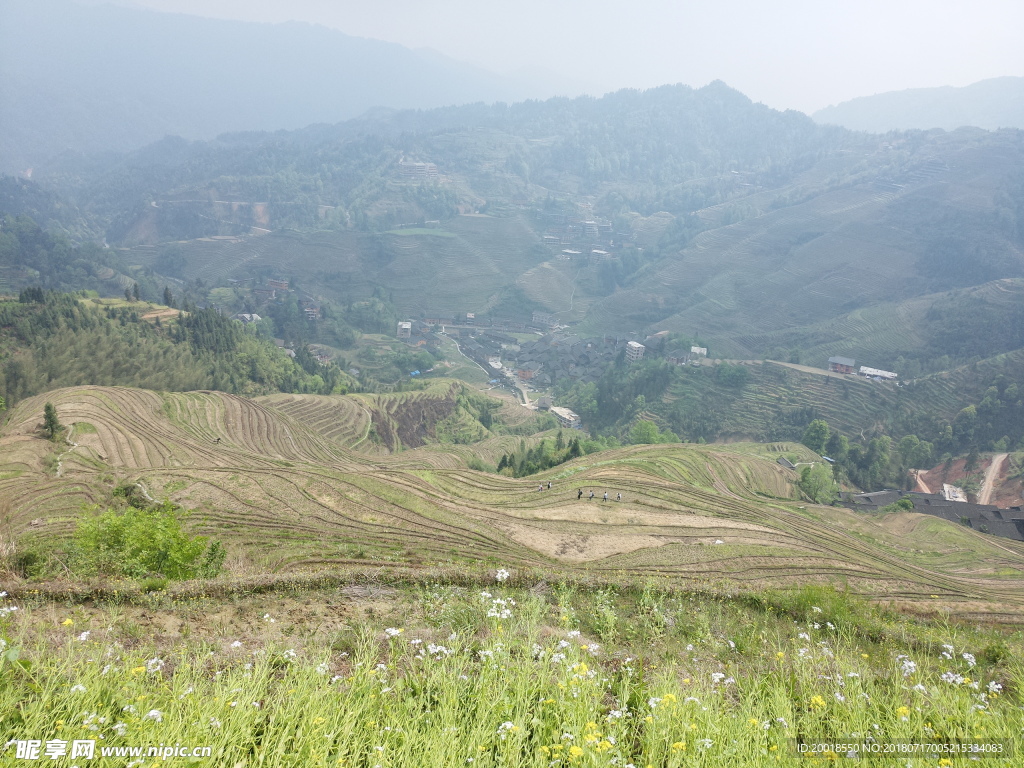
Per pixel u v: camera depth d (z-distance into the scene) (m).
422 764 6.46
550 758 7.05
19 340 117.62
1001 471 136.62
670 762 6.75
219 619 13.82
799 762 7.32
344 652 10.98
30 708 6.33
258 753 6.20
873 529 63.19
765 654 14.20
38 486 47.47
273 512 42.56
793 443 138.12
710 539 40.47
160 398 87.25
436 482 52.09
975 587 39.75
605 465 62.31
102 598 14.75
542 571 22.16
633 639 14.66
